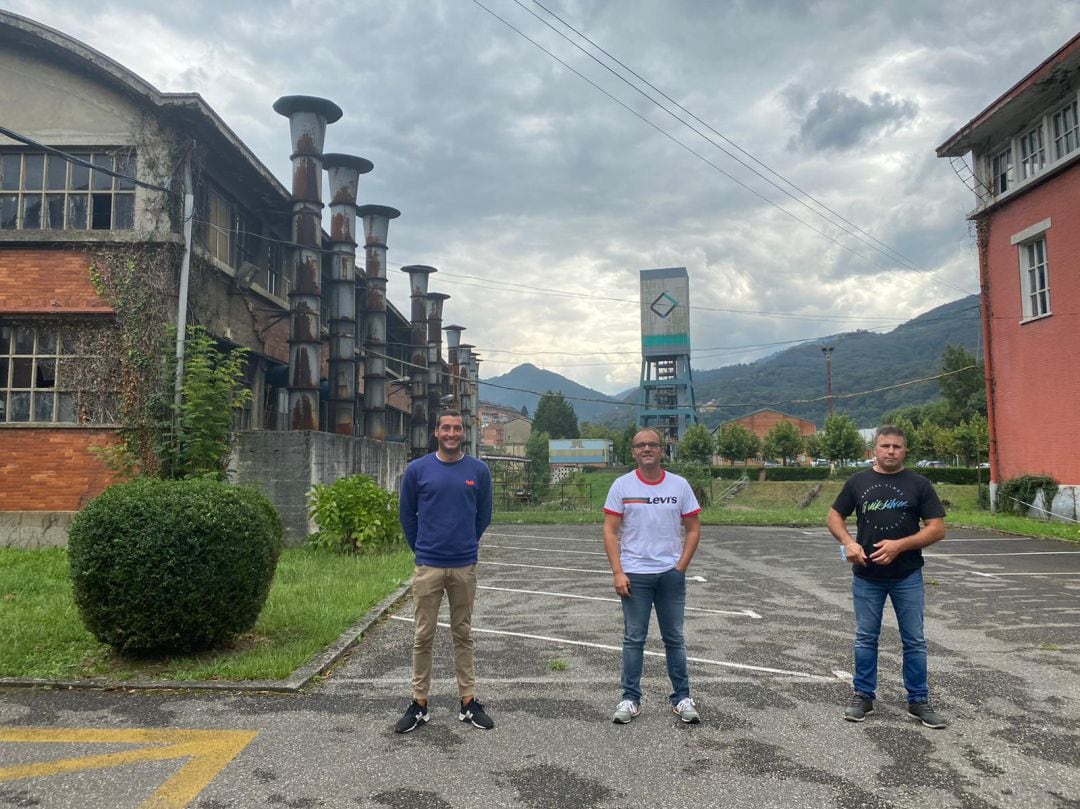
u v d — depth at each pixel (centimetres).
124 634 565
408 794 367
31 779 381
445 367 3641
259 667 558
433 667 594
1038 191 1956
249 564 599
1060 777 387
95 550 560
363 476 1326
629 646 476
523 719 475
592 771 395
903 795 366
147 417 1196
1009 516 1989
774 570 1170
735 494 4797
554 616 809
